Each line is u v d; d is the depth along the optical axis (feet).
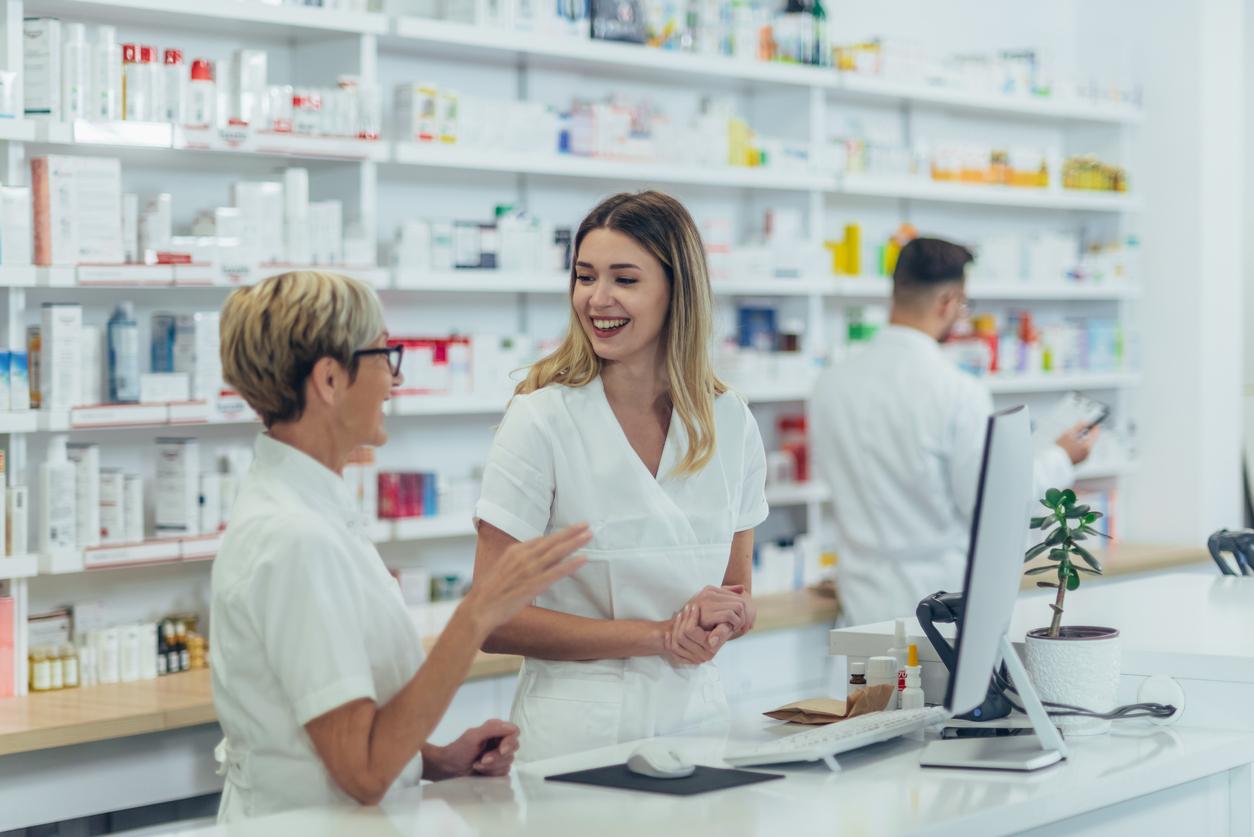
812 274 16.56
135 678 11.75
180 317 12.03
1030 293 18.69
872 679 7.68
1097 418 12.83
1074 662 7.20
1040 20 20.74
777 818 5.74
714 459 8.02
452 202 14.76
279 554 5.93
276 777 6.15
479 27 13.75
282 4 12.37
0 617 11.05
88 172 11.26
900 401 12.74
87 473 11.37
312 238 12.50
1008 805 5.90
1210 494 20.02
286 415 6.23
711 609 7.52
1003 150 18.70
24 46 11.18
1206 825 7.18
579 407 7.84
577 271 7.78
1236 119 20.27
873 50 17.25
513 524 7.67
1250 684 7.30
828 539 18.06
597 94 15.83
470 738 6.81
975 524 5.90
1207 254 19.95
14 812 9.97
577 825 5.69
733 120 15.93
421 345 13.47
